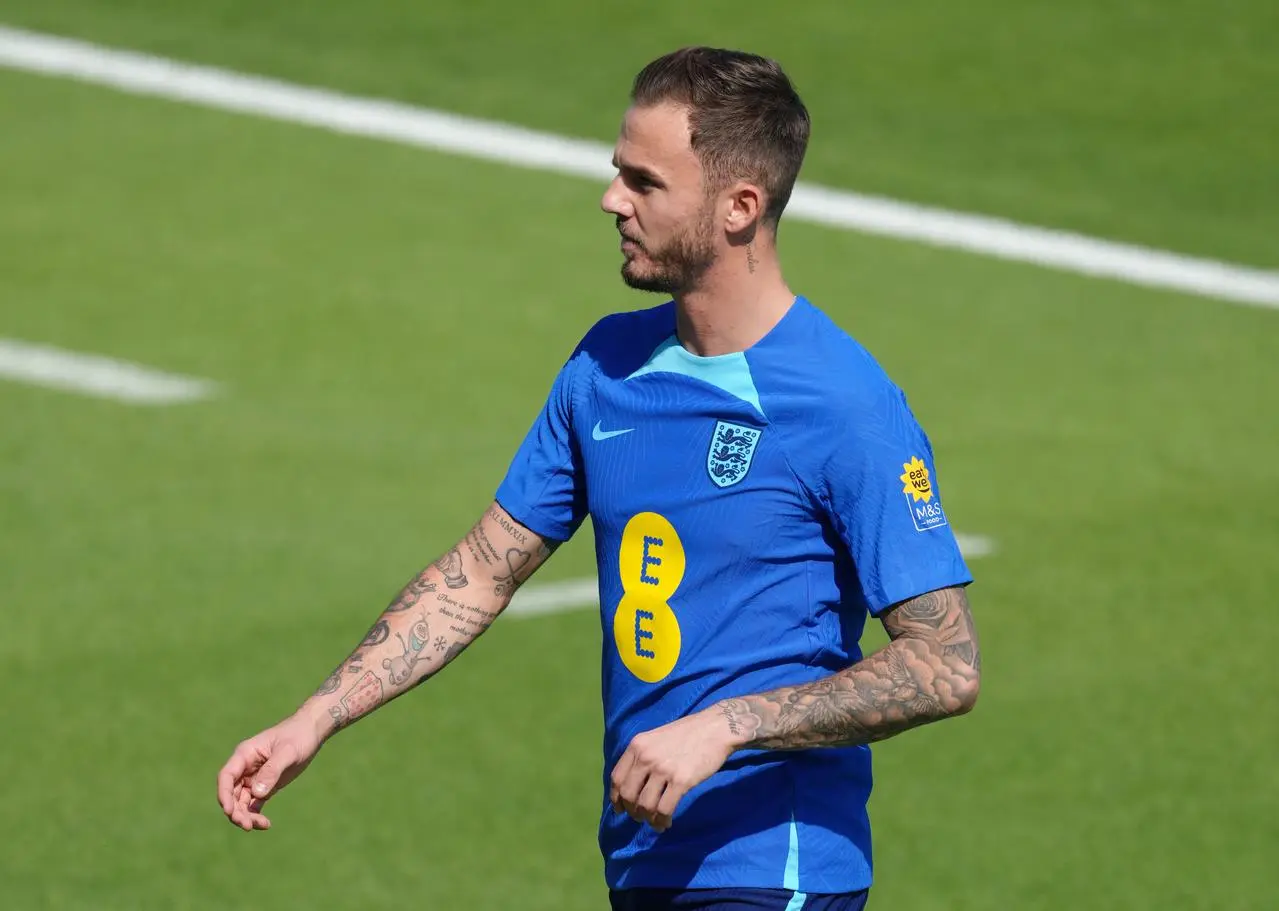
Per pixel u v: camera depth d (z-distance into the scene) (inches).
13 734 1074.1
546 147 2257.6
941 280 1957.4
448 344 1739.7
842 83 2432.3
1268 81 2470.5
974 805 1032.2
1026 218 2127.2
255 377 1652.3
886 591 556.7
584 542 1366.9
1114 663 1200.2
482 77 2427.4
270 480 1449.3
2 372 1640.0
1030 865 975.6
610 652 593.0
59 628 1205.1
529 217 2069.4
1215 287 1974.7
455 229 2028.8
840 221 2090.3
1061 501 1453.0
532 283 1893.5
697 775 533.6
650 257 568.1
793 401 562.3
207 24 2559.1
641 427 580.1
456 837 984.3
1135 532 1397.6
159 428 1539.1
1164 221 2140.7
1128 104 2406.5
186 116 2305.6
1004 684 1168.8
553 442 611.5
